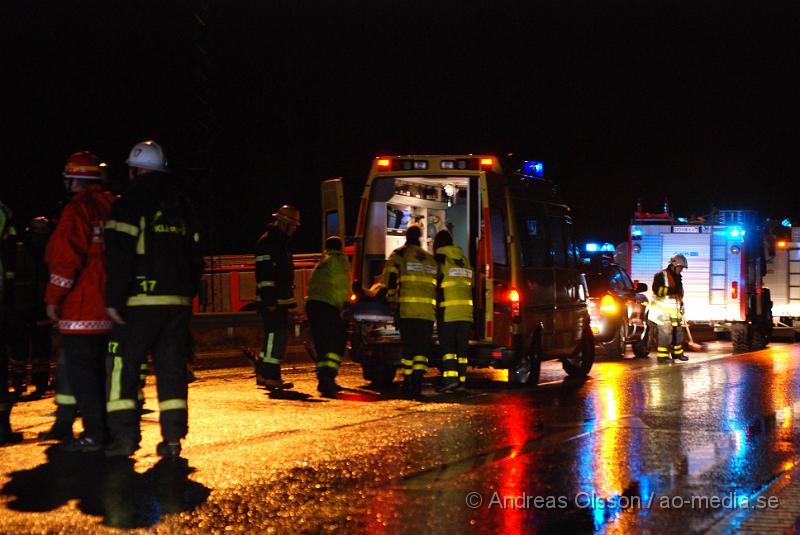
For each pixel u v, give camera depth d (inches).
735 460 290.2
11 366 437.1
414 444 312.5
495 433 334.6
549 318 510.9
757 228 895.7
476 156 467.8
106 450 287.6
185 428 287.0
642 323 732.7
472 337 464.4
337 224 490.3
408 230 450.9
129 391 286.0
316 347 448.5
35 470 269.9
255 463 280.5
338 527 214.2
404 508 230.8
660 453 300.4
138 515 223.0
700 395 451.8
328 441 316.5
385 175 480.1
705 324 856.9
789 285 1055.0
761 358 714.8
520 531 213.0
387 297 450.9
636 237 884.0
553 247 527.2
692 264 866.1
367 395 445.1
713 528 216.2
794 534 211.3
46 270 438.9
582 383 511.8
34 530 210.8
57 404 312.0
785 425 358.3
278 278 451.2
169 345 284.0
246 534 208.4
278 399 424.2
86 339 293.6
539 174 536.1
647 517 225.3
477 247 464.1
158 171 283.9
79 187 299.0
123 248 274.2
